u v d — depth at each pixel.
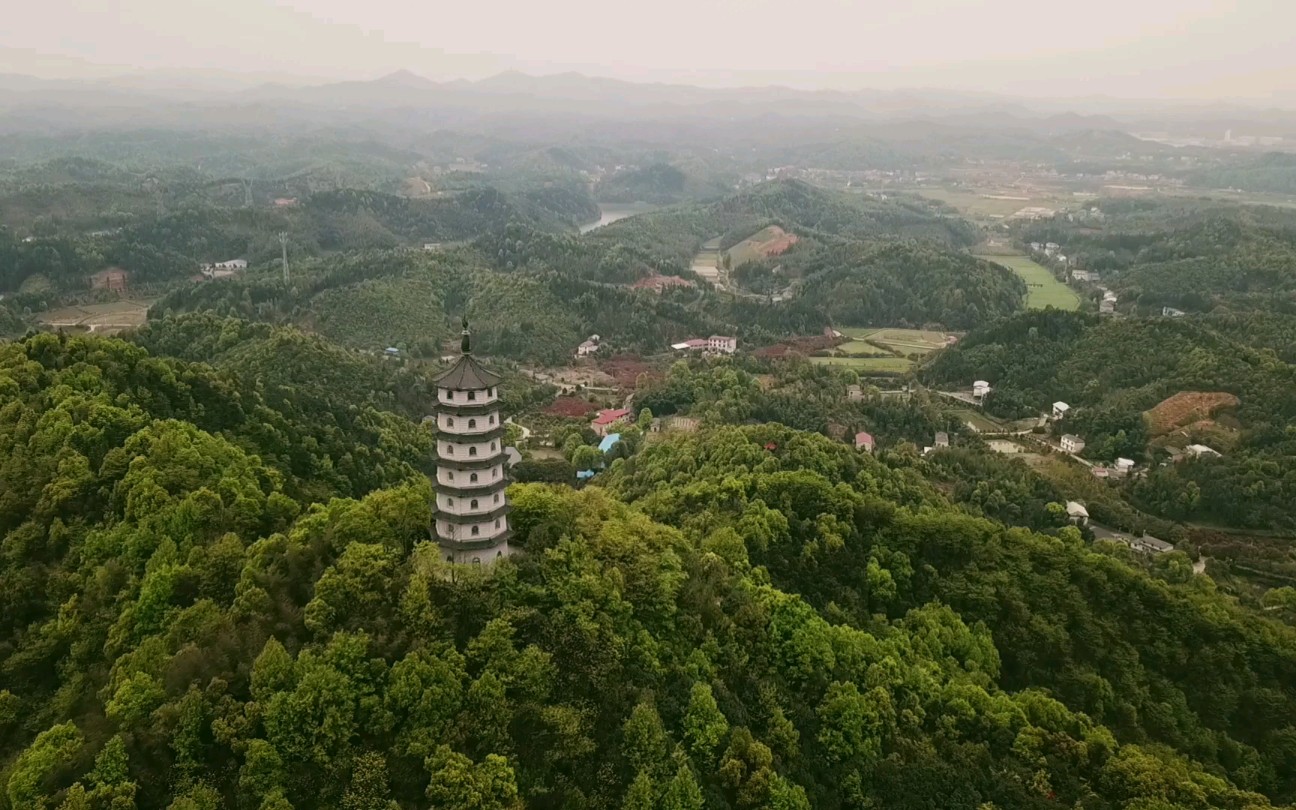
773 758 104.56
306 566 111.31
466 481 111.94
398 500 120.06
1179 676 142.00
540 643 103.81
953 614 140.62
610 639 106.38
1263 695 139.00
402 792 88.62
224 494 137.00
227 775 88.75
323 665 93.06
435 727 92.69
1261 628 151.00
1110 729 130.25
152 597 112.31
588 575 110.94
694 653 112.31
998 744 118.38
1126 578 151.62
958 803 107.50
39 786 88.94
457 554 112.81
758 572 136.50
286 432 191.88
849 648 122.88
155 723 90.75
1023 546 156.75
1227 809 112.56
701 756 101.56
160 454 140.62
